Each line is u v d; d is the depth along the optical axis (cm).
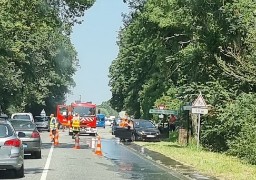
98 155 2700
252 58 2786
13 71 6172
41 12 3422
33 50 6506
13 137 1608
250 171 1945
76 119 4044
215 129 3020
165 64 4428
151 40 4416
